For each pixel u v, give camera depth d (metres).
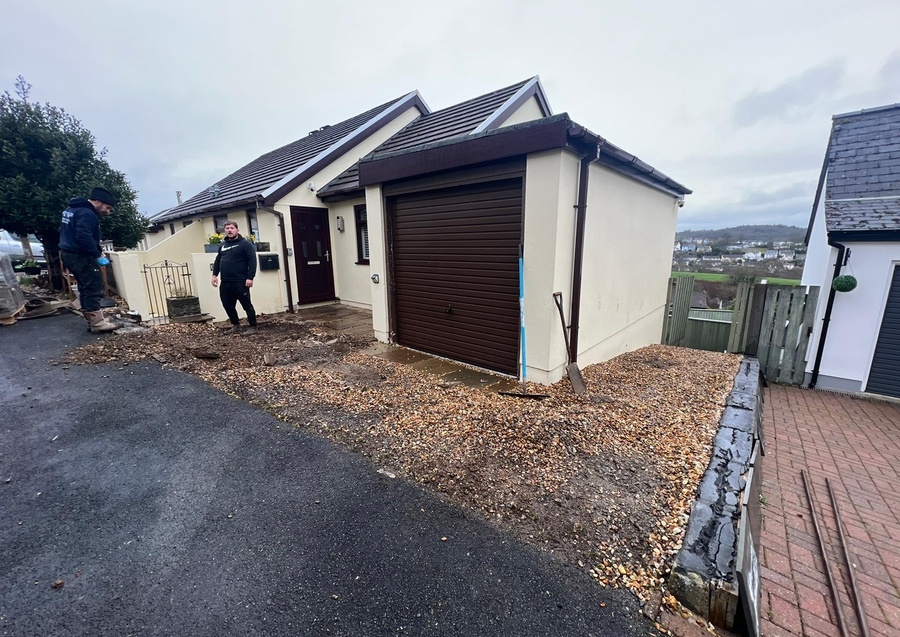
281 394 4.02
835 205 6.37
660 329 8.42
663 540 2.01
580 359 5.06
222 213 10.83
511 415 3.43
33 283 11.37
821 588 2.12
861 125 7.39
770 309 6.77
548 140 3.74
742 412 3.81
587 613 1.63
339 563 1.89
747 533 1.99
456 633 1.54
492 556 1.94
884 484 3.44
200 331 6.64
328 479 2.59
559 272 4.16
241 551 1.97
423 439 3.09
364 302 9.56
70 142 8.29
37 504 2.32
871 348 6.03
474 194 4.80
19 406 3.69
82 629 1.54
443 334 5.54
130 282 7.12
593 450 2.93
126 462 2.79
